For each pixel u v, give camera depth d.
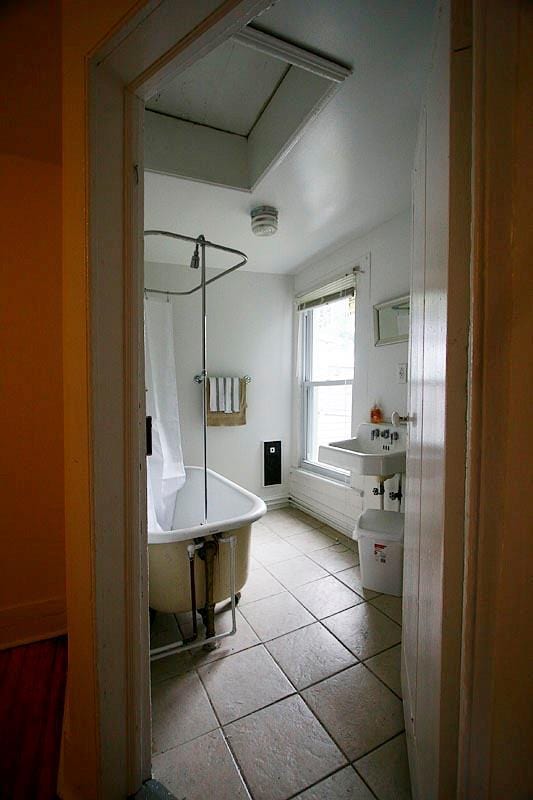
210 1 0.61
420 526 0.86
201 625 1.75
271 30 1.06
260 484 3.36
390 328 2.34
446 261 0.56
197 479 2.66
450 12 0.52
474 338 0.44
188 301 3.03
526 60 0.39
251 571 2.24
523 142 0.40
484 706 0.46
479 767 0.47
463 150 0.51
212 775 1.05
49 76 1.28
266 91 1.51
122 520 0.89
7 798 0.93
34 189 1.52
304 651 1.56
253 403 3.30
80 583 0.91
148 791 0.94
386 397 2.40
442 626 0.56
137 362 0.91
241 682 1.39
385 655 1.53
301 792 1.01
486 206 0.42
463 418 0.52
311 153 1.61
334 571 2.24
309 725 1.21
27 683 1.33
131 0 0.66
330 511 2.96
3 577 1.56
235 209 2.10
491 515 0.44
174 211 2.11
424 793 0.74
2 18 1.23
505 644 0.44
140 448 0.93
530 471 0.42
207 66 1.35
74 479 0.92
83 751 0.92
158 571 1.62
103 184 0.82
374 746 1.14
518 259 0.41
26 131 1.44
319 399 3.31
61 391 1.62
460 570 0.54
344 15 1.03
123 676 0.91
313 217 2.25
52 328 1.59
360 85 1.24
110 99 0.82
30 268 1.54
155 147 1.62
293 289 3.44
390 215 2.25
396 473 2.11
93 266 0.82
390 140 1.53
